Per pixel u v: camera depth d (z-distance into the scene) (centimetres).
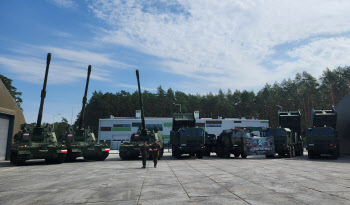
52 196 688
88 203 601
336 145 1975
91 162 1950
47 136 1908
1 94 2125
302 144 2500
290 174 1044
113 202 604
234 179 927
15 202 627
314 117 2289
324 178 921
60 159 1819
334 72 7544
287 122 2508
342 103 2633
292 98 8106
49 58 1878
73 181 950
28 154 1683
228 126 6050
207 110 10844
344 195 632
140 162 1859
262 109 9225
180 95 11188
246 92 9775
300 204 553
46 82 1892
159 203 584
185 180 920
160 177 1013
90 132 2291
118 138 5744
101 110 9688
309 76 7988
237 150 2100
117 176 1068
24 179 1023
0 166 1650
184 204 569
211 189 741
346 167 1310
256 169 1249
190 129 2141
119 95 10675
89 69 2216
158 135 2317
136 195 678
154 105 9969
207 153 2642
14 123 2298
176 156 2227
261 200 594
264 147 2053
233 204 562
